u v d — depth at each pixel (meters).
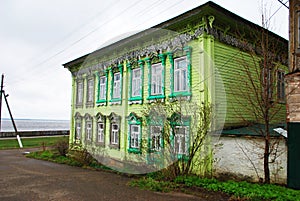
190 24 7.52
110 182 6.62
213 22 7.42
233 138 6.83
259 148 6.37
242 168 6.61
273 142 6.18
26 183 6.64
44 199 5.14
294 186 5.62
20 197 5.31
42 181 6.86
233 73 7.79
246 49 8.20
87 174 7.83
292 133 5.79
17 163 10.52
